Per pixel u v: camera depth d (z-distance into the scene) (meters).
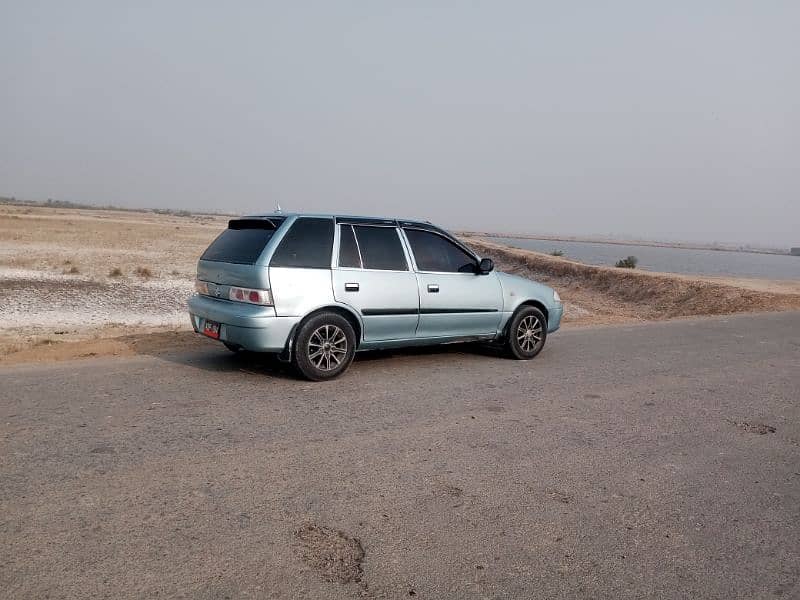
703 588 3.13
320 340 6.57
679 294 27.34
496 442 5.07
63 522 3.44
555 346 9.77
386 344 7.18
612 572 3.23
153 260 33.56
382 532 3.52
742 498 4.23
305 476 4.22
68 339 12.56
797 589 3.16
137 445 4.63
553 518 3.79
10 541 3.22
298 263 6.44
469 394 6.49
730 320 14.52
